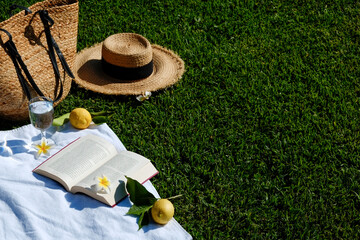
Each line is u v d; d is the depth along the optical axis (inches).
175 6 103.2
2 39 67.3
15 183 65.2
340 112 83.7
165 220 62.5
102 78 81.7
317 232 67.2
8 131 72.0
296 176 72.9
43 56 72.3
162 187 70.2
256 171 73.5
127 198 64.8
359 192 71.8
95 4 101.0
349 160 75.9
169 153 74.1
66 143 71.2
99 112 75.7
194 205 68.9
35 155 69.2
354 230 67.6
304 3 108.1
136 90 80.5
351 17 105.9
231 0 106.4
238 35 97.7
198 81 86.6
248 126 79.7
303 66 91.5
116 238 61.6
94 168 66.9
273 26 101.3
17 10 97.4
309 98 85.5
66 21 73.4
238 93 85.3
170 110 81.0
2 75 68.5
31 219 62.0
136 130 77.4
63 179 64.8
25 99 72.0
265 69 90.6
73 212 63.2
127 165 66.5
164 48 88.7
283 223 67.8
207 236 65.8
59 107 78.9
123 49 79.9
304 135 78.4
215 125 79.7
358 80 90.2
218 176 72.0
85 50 86.7
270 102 83.9
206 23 100.0
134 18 99.3
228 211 68.2
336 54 95.6
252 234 66.2
